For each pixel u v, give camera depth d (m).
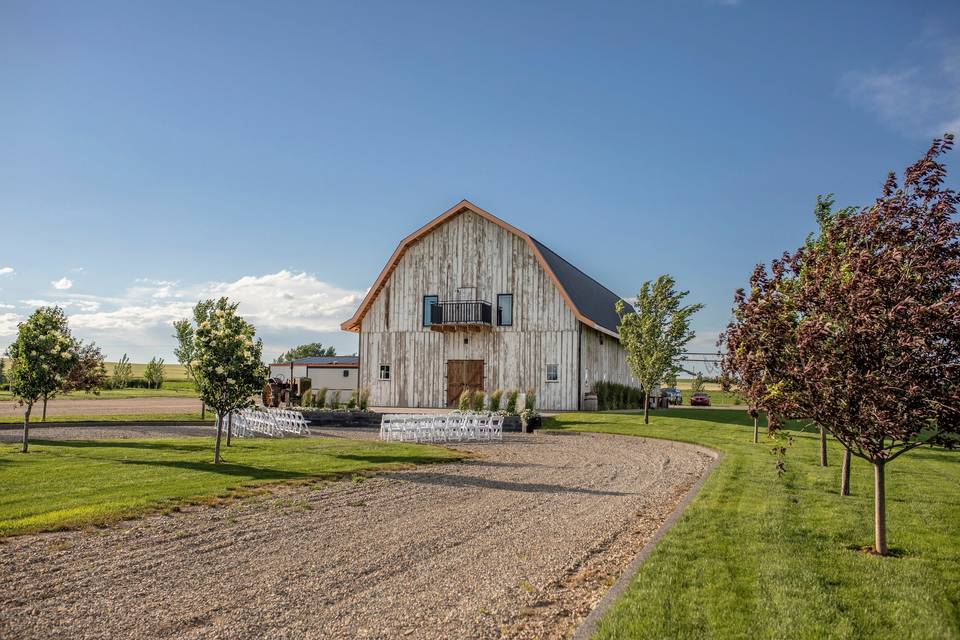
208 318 14.13
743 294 8.13
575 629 5.25
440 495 10.88
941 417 6.59
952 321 6.24
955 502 9.92
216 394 13.57
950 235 6.59
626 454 16.98
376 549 7.52
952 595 5.77
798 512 9.07
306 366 46.47
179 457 14.12
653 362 23.95
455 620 5.45
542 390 29.91
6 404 35.97
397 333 32.47
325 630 5.20
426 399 31.64
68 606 5.61
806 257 7.86
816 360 7.02
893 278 6.57
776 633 4.83
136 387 66.56
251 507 9.55
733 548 7.10
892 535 7.83
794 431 22.39
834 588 5.88
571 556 7.34
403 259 32.75
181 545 7.51
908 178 6.93
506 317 30.77
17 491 10.02
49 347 14.81
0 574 6.36
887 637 4.82
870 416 6.80
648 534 8.38
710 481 11.62
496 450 17.64
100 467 12.41
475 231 31.67
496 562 7.08
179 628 5.19
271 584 6.25
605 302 40.19
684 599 5.53
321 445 17.52
